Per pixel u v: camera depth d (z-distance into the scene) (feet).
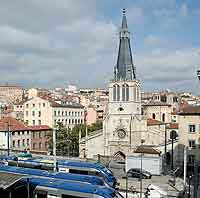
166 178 169.68
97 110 506.48
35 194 109.09
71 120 427.33
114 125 257.96
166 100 461.78
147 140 258.98
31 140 325.83
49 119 395.75
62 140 282.15
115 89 259.60
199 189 139.54
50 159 163.12
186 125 214.90
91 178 116.78
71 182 108.37
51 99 417.49
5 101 620.08
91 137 263.08
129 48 267.18
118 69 262.26
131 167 184.44
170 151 228.02
